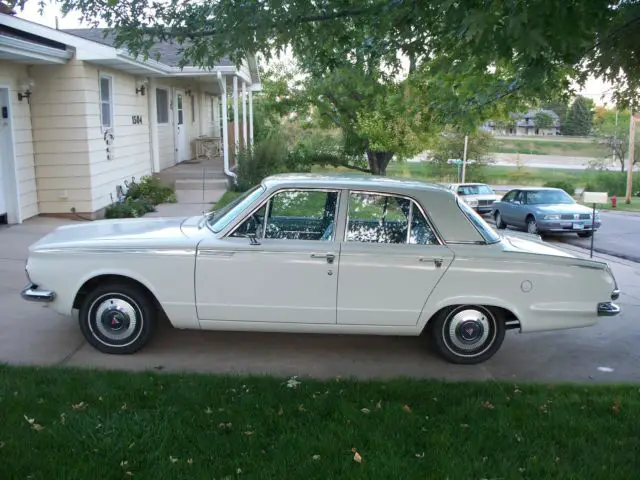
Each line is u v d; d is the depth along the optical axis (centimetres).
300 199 544
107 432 387
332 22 572
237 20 543
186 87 2306
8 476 335
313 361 563
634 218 2508
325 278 531
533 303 542
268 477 344
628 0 565
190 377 490
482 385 495
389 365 561
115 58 1162
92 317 551
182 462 356
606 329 696
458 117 773
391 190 544
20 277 777
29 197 1180
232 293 535
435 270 533
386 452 376
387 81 768
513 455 378
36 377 473
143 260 532
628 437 406
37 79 1173
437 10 515
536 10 389
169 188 1625
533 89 656
